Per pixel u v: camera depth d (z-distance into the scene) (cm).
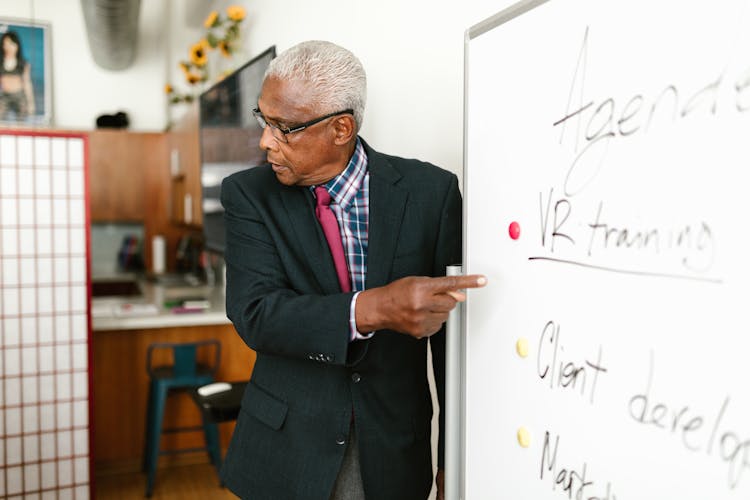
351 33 229
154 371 330
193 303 364
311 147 117
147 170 586
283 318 111
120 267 592
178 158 503
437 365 134
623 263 73
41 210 249
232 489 133
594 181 77
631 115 72
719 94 62
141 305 361
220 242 339
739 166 60
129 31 470
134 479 335
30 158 246
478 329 100
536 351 87
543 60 86
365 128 223
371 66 215
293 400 126
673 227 66
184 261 552
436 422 187
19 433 250
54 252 253
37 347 252
